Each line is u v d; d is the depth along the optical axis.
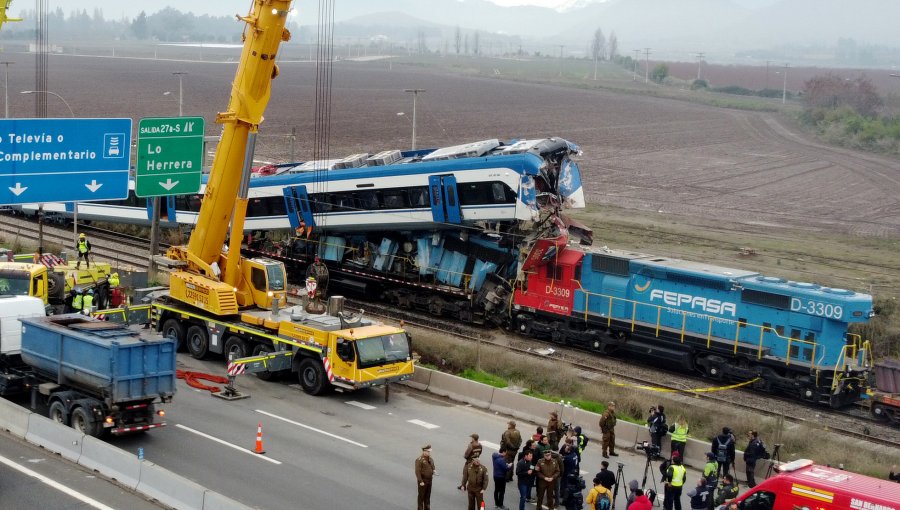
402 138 117.88
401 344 32.78
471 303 44.44
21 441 26.41
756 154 118.00
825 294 34.81
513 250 43.97
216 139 36.94
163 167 35.66
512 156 41.50
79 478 23.84
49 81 185.50
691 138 133.38
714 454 25.48
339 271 49.62
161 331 38.03
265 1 32.50
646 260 39.91
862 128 132.25
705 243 65.19
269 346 34.09
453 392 33.72
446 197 43.66
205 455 26.27
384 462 26.61
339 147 106.62
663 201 84.06
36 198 32.91
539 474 23.50
